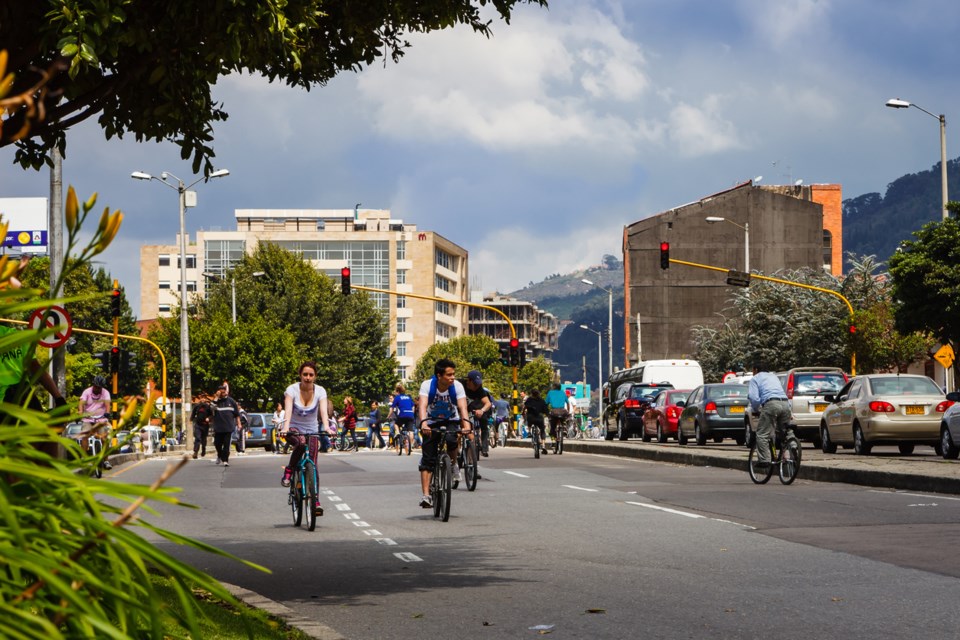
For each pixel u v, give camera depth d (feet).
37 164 36.65
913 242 172.65
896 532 49.03
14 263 9.63
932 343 193.16
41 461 9.40
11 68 30.89
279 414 193.98
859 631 28.12
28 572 8.98
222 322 289.74
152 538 51.16
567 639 27.73
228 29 31.12
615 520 56.70
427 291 577.02
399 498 73.36
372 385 329.72
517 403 192.13
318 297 306.96
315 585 37.17
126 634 8.49
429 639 28.02
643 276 400.67
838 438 111.55
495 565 41.47
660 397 151.43
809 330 223.30
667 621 29.84
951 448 97.66
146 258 610.24
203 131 36.29
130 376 153.89
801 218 396.16
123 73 32.73
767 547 45.16
